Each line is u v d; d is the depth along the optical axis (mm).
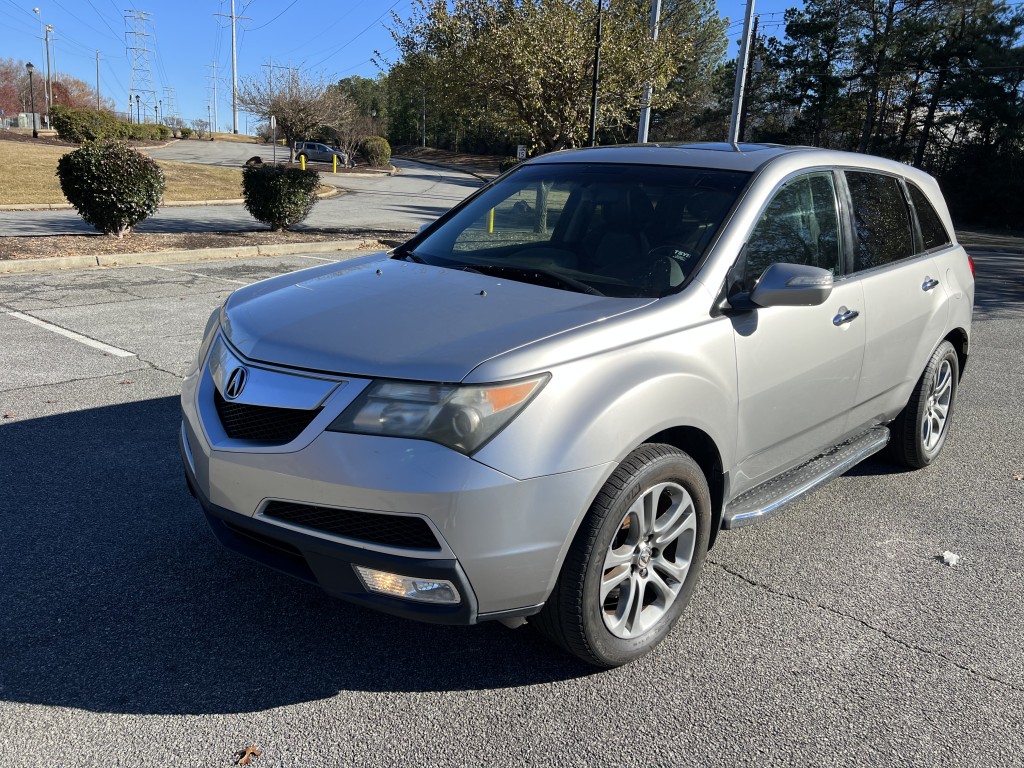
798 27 53531
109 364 6371
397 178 47812
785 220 3477
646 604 3014
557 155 4254
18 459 4438
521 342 2523
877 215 4191
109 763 2322
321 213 23234
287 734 2477
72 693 2607
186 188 27016
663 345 2773
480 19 18297
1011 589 3582
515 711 2635
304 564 2586
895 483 4797
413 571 2363
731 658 2982
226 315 3080
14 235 13711
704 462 3092
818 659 3000
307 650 2900
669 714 2654
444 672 2820
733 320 3064
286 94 55938
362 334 2613
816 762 2465
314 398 2453
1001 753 2535
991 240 32781
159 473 4332
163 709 2559
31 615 3016
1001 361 8031
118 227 13609
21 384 5770
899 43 48250
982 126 46156
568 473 2436
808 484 3674
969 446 5488
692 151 3855
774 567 3713
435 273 3279
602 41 17953
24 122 82812
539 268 3285
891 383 4258
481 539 2359
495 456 2354
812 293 2912
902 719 2682
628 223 3410
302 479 2422
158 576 3330
